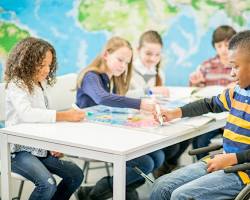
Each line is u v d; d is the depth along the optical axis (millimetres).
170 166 2881
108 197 2365
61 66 3490
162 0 3439
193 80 3426
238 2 3357
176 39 3480
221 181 1659
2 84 2316
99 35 3488
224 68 3311
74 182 2156
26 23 3420
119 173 1633
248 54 1696
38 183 1979
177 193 1647
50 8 3424
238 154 1681
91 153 1700
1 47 3385
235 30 3328
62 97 2768
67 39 3480
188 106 2090
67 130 1935
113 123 2057
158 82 3307
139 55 3320
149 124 2037
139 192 2795
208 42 3408
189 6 3418
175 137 1884
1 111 2316
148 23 3473
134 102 2336
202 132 2082
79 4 3438
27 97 2113
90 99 2496
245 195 1512
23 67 2113
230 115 1821
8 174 2004
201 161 1936
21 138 1906
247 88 1780
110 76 2658
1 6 3354
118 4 3453
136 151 1684
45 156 2137
